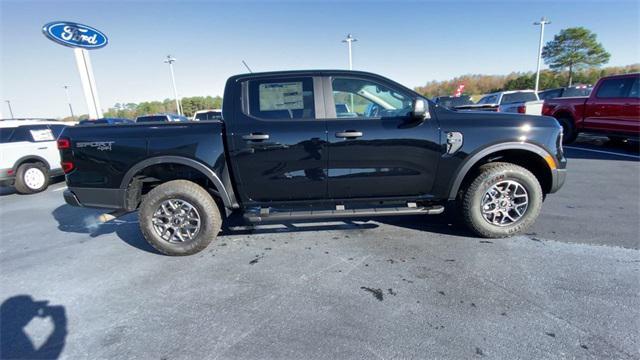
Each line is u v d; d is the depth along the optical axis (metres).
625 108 7.36
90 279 2.97
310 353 1.96
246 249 3.43
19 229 4.50
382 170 3.22
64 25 13.68
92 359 2.00
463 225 3.83
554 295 2.41
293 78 3.24
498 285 2.57
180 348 2.05
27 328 2.32
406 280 2.71
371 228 3.85
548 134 3.21
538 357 1.85
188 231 3.30
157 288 2.76
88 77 14.73
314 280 2.78
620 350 1.88
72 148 3.21
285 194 3.30
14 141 6.82
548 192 3.46
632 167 6.37
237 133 3.13
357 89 3.27
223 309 2.43
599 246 3.16
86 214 5.16
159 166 3.34
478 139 3.17
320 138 3.12
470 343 1.98
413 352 1.93
